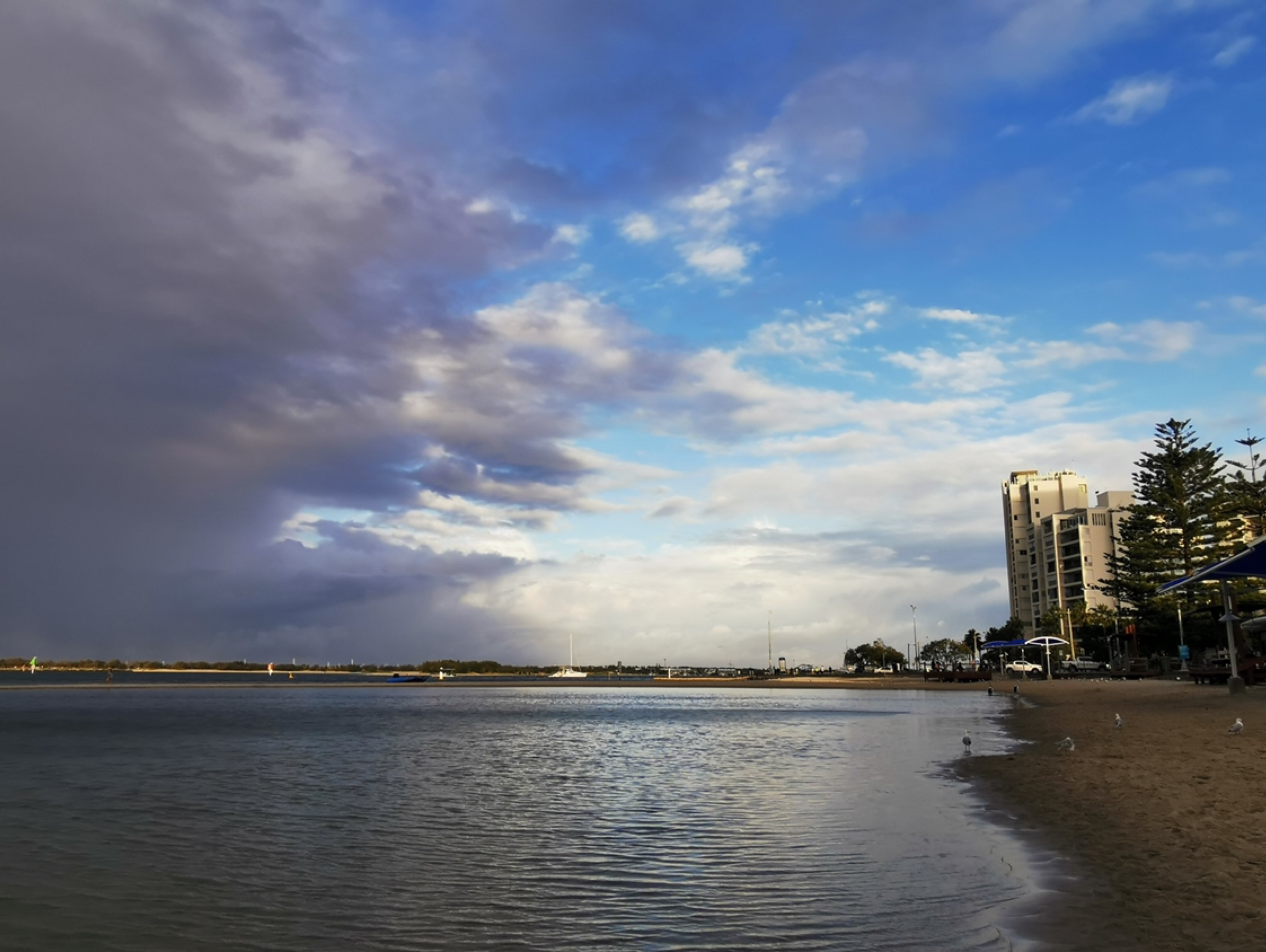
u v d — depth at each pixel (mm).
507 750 36594
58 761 32031
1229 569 40688
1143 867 12656
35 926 11172
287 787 24609
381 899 12352
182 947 10375
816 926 10789
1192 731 29828
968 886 12367
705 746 37562
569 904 12008
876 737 40562
